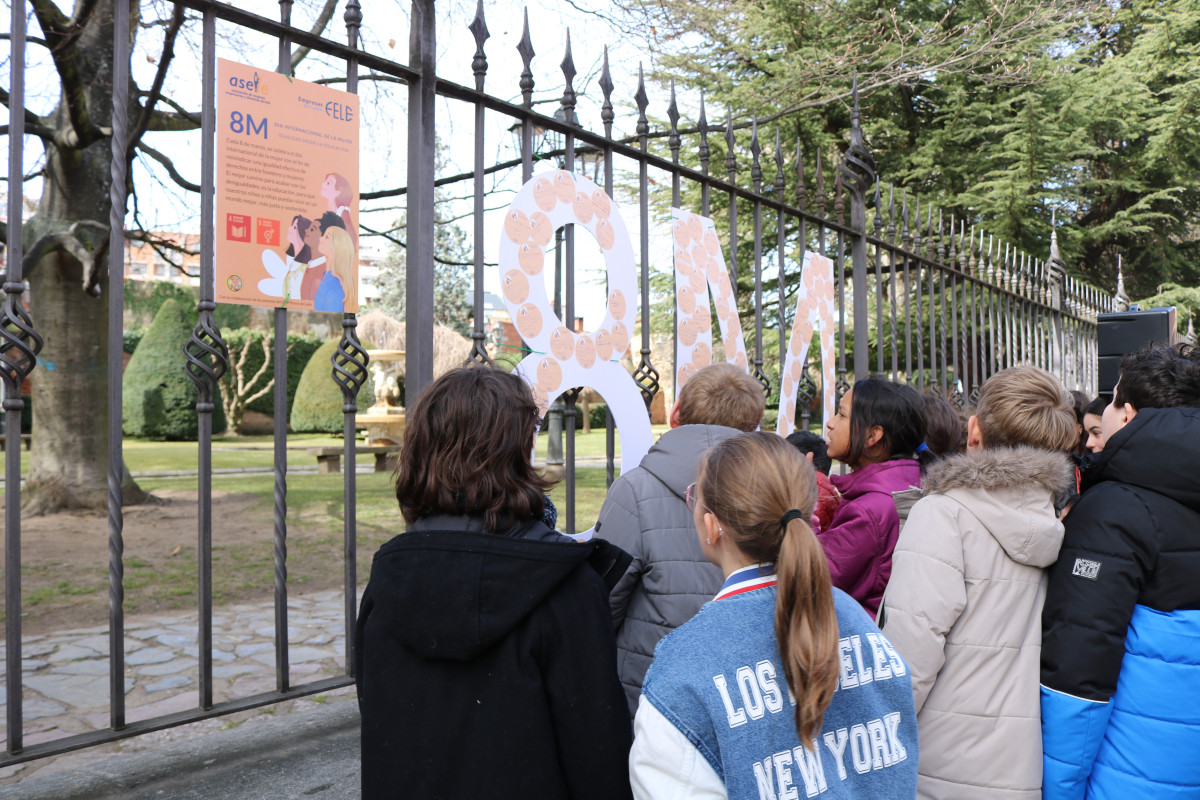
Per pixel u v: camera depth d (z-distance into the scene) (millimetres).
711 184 3373
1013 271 6105
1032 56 11789
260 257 1979
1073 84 13117
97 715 3078
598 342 2840
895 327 4520
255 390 23312
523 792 1116
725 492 1167
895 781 1124
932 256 4887
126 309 22078
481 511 1217
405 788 1152
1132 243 15648
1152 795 1516
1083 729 1516
